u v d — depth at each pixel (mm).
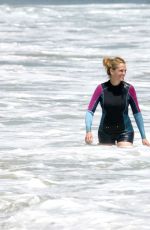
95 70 46625
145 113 28953
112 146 21125
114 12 153000
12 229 12609
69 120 27469
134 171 17828
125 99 21359
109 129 21438
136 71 45531
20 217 13281
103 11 157000
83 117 28234
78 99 33312
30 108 30422
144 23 109250
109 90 21359
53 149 20922
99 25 104125
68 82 40094
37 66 48906
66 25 104188
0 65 49062
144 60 53312
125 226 12562
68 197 14836
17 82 39750
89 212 13562
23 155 19969
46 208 13906
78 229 12492
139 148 20719
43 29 94062
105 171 17844
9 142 22562
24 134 24219
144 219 13031
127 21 116250
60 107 30797
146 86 38125
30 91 36000
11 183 16406
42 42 71250
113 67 21281
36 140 22938
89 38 77812
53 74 44094
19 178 16984
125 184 16266
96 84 39281
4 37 78812
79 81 40625
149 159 19250
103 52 60094
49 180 16672
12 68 47312
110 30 91812
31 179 16766
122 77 21328
